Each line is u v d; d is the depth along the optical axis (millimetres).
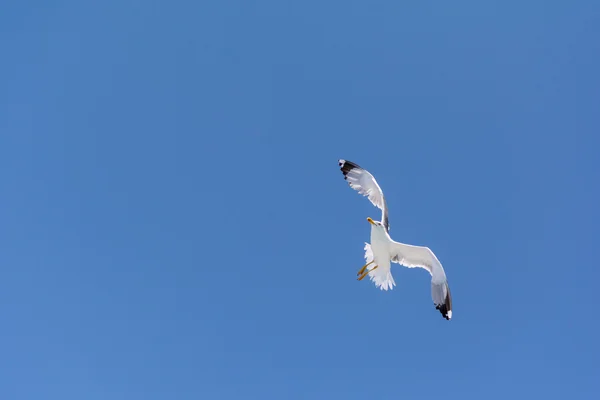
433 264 18016
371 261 18422
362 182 19141
